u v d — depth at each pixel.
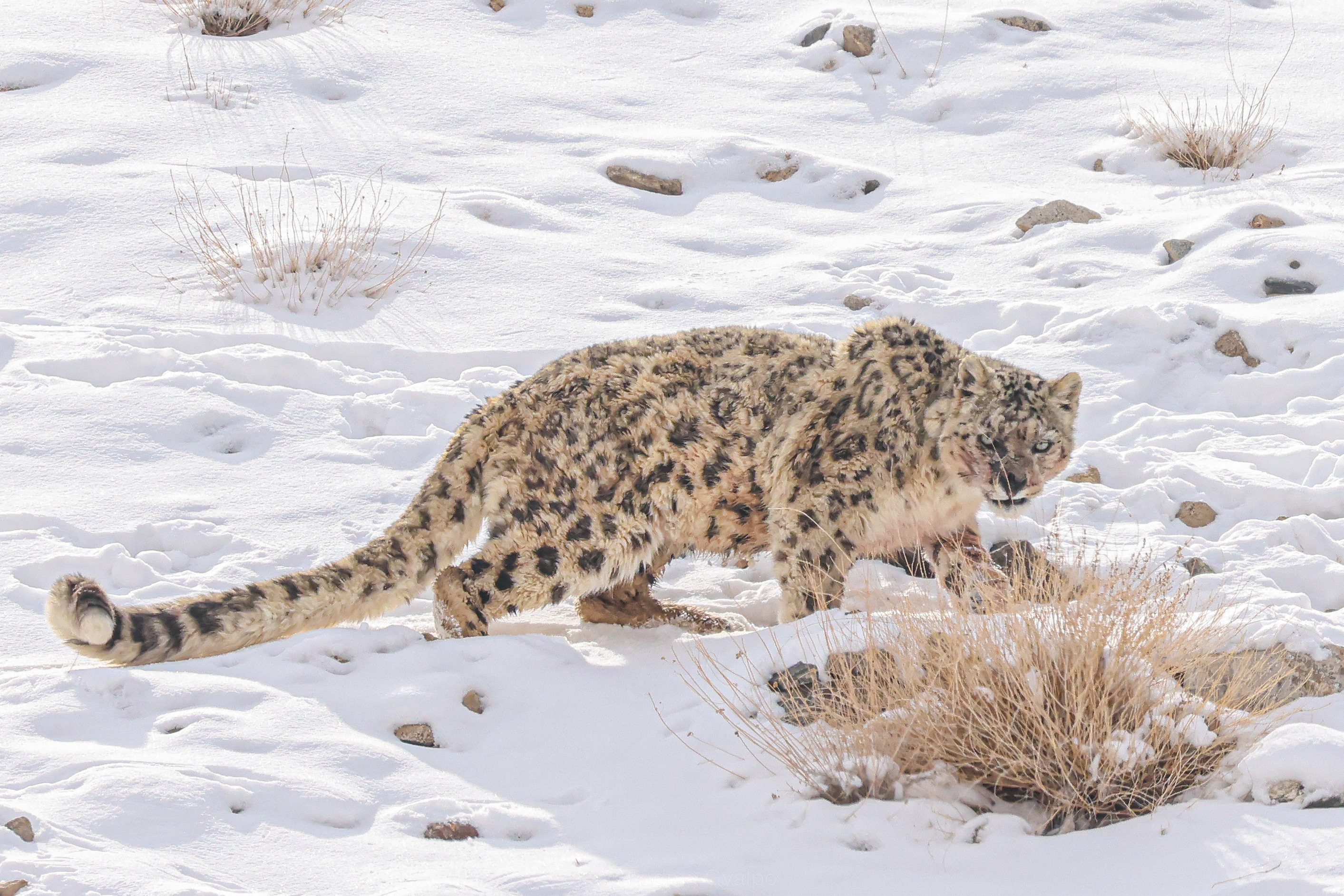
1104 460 31.84
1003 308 40.69
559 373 25.06
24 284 40.34
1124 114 56.97
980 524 29.09
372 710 20.48
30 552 26.25
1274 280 40.69
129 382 34.50
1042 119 57.81
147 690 20.34
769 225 49.16
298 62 59.16
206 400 33.75
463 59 61.62
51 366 34.69
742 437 24.59
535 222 47.66
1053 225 47.09
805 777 18.67
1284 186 49.25
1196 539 27.72
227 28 62.19
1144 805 18.36
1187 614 21.42
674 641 24.33
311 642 22.34
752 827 17.81
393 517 29.52
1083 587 21.22
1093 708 18.47
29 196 45.38
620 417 24.44
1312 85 59.62
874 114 59.38
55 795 16.98
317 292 40.91
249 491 30.23
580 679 22.17
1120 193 50.69
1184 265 42.41
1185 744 18.67
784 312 40.75
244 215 44.72
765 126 57.38
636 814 18.17
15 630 23.42
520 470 24.34
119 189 46.31
